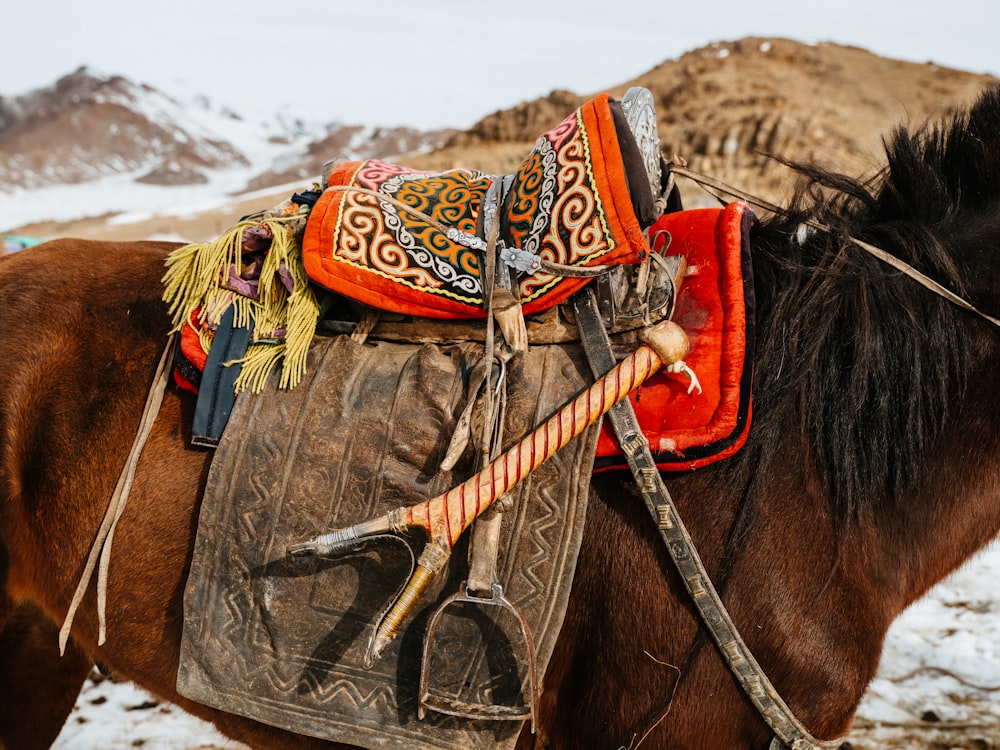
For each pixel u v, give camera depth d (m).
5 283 1.74
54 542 1.63
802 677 1.42
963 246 1.53
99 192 78.06
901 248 1.52
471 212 1.57
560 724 1.55
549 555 1.43
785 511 1.43
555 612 1.42
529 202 1.48
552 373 1.48
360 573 1.48
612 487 1.48
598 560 1.47
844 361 1.47
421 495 1.46
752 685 1.40
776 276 1.52
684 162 1.67
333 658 1.49
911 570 1.52
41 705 2.03
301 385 1.55
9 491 1.62
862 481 1.45
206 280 1.61
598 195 1.42
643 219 1.43
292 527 1.49
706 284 1.48
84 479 1.61
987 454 1.49
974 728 2.76
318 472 1.49
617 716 1.47
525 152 19.38
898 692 2.96
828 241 1.55
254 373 1.55
